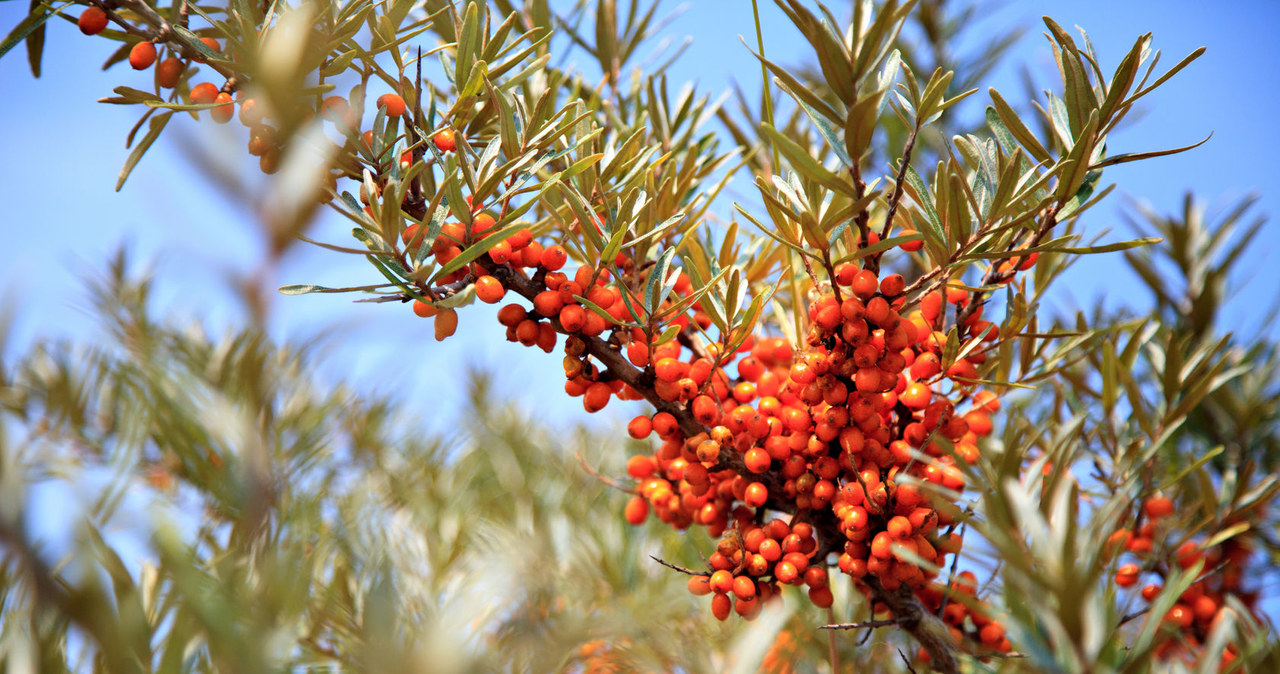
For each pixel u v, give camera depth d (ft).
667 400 2.42
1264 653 2.18
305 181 1.45
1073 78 2.28
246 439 2.03
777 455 2.40
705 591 2.41
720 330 2.40
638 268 2.44
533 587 2.23
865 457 2.37
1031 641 2.12
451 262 2.26
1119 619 2.34
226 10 2.28
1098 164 2.30
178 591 1.98
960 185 2.25
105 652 1.85
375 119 2.34
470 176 2.29
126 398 2.10
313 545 2.13
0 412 1.74
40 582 1.74
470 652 2.02
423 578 2.21
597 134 2.34
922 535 2.36
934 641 2.37
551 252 2.39
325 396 2.37
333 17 2.26
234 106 2.25
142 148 2.33
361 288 2.25
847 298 2.32
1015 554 2.12
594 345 2.40
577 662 2.26
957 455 2.21
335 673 2.05
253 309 1.44
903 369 2.35
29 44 2.37
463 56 2.37
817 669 2.37
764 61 2.20
